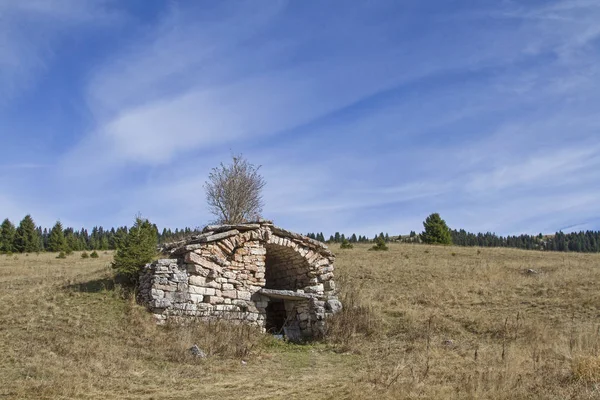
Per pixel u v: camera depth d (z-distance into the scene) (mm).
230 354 17047
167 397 12109
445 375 13633
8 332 16469
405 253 46781
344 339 20484
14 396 11602
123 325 17828
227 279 21219
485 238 120312
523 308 23609
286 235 23250
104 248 72625
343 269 35594
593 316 21625
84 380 13125
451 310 23859
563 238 127500
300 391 12586
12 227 61688
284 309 24578
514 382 11844
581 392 10648
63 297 19844
